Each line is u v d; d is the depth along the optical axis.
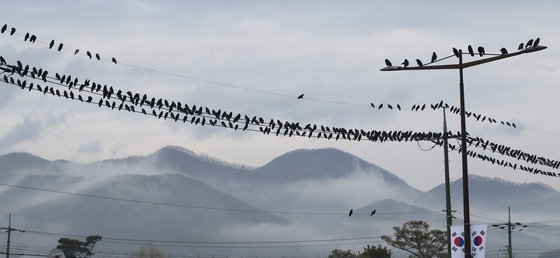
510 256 99.88
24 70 36.34
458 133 58.41
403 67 42.91
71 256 151.75
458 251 40.97
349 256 119.94
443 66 42.50
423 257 99.75
